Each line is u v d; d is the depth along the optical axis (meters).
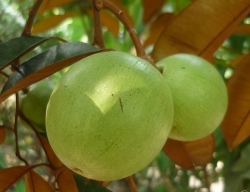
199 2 0.36
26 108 0.39
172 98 0.29
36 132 0.39
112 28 0.58
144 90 0.26
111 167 0.26
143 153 0.26
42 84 0.39
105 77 0.26
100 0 0.32
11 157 0.75
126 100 0.25
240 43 0.58
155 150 0.27
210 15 0.37
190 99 0.31
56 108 0.26
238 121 0.41
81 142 0.25
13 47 0.33
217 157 0.63
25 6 0.64
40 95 0.39
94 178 0.27
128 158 0.25
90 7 0.57
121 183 0.81
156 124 0.26
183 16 0.37
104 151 0.25
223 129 0.42
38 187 0.38
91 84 0.25
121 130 0.25
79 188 0.38
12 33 0.67
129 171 0.26
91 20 0.62
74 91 0.25
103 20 0.57
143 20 0.54
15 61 0.34
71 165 0.26
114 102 0.25
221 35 0.38
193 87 0.31
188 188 0.74
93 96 0.25
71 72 0.26
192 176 0.76
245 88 0.40
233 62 0.52
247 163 0.55
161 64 0.33
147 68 0.27
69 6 0.58
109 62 0.26
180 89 0.31
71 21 0.83
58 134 0.25
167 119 0.27
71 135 0.25
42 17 0.58
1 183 0.36
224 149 0.60
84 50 0.31
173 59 0.33
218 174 0.69
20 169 0.36
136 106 0.25
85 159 0.25
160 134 0.26
